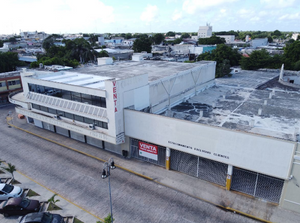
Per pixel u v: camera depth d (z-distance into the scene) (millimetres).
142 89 30531
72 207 22703
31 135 39219
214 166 25094
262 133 25266
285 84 50219
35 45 181625
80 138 36562
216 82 53562
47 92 34969
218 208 22188
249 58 76688
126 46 154750
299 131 24578
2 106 56062
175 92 37656
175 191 24703
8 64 78312
